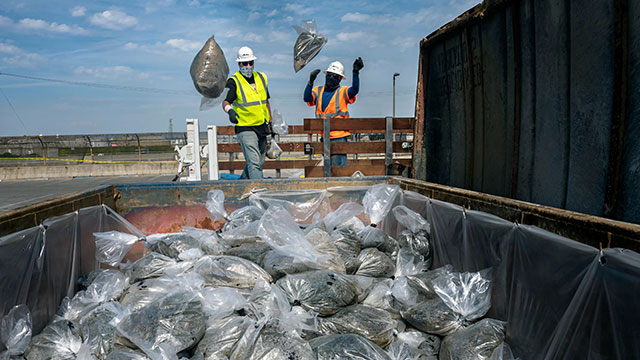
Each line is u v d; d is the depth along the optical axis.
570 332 1.37
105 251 2.74
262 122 4.89
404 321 2.32
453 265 2.36
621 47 1.60
